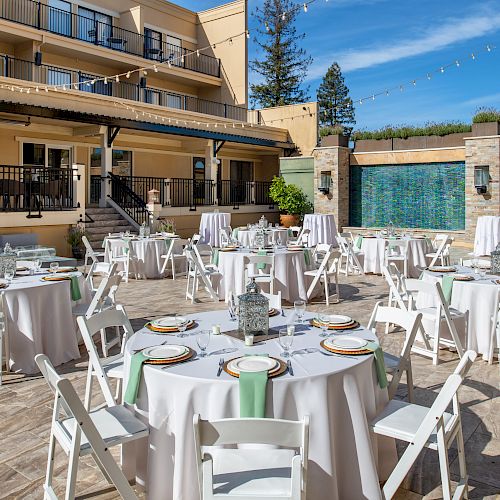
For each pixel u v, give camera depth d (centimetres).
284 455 268
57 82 1872
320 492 279
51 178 1573
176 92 2338
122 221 1566
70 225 1413
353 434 292
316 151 1953
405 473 282
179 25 2392
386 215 1889
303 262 863
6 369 547
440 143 1792
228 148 2270
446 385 268
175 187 2072
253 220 2112
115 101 1666
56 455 371
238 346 341
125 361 345
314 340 353
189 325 388
